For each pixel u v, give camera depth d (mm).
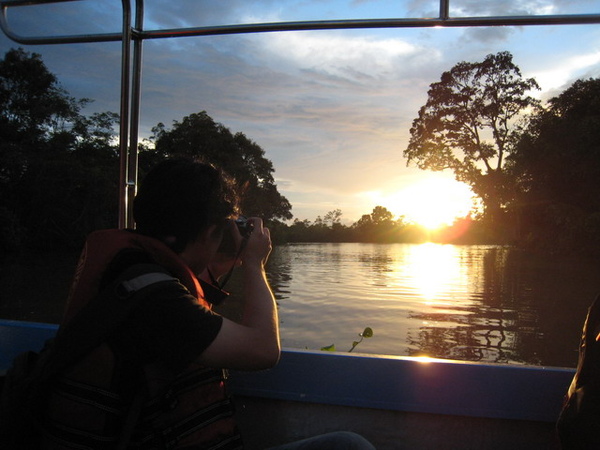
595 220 28594
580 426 913
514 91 40406
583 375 986
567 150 29938
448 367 1620
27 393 835
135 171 1896
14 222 31453
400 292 15180
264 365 901
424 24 1587
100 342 801
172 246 967
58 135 35438
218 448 894
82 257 914
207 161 1049
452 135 42219
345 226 97938
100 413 808
